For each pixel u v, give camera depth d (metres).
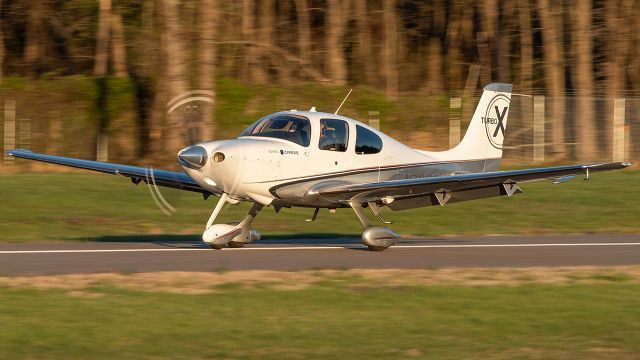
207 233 43.97
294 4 145.12
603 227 59.44
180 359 24.72
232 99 113.88
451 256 44.50
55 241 48.50
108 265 38.91
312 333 27.64
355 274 37.47
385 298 32.62
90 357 24.72
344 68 132.25
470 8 145.00
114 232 53.84
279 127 44.00
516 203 69.81
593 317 30.34
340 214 63.53
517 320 29.73
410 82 149.38
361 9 136.12
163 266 38.84
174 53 86.19
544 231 57.41
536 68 142.88
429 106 120.44
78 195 69.25
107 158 104.00
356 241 51.69
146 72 115.94
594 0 132.88
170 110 45.53
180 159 41.16
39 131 106.81
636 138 108.25
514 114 109.19
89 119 109.44
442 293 33.75
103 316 29.05
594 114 109.75
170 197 66.81
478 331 28.23
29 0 133.12
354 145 45.38
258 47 126.75
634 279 37.66
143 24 121.88
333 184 44.25
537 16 142.75
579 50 117.19
